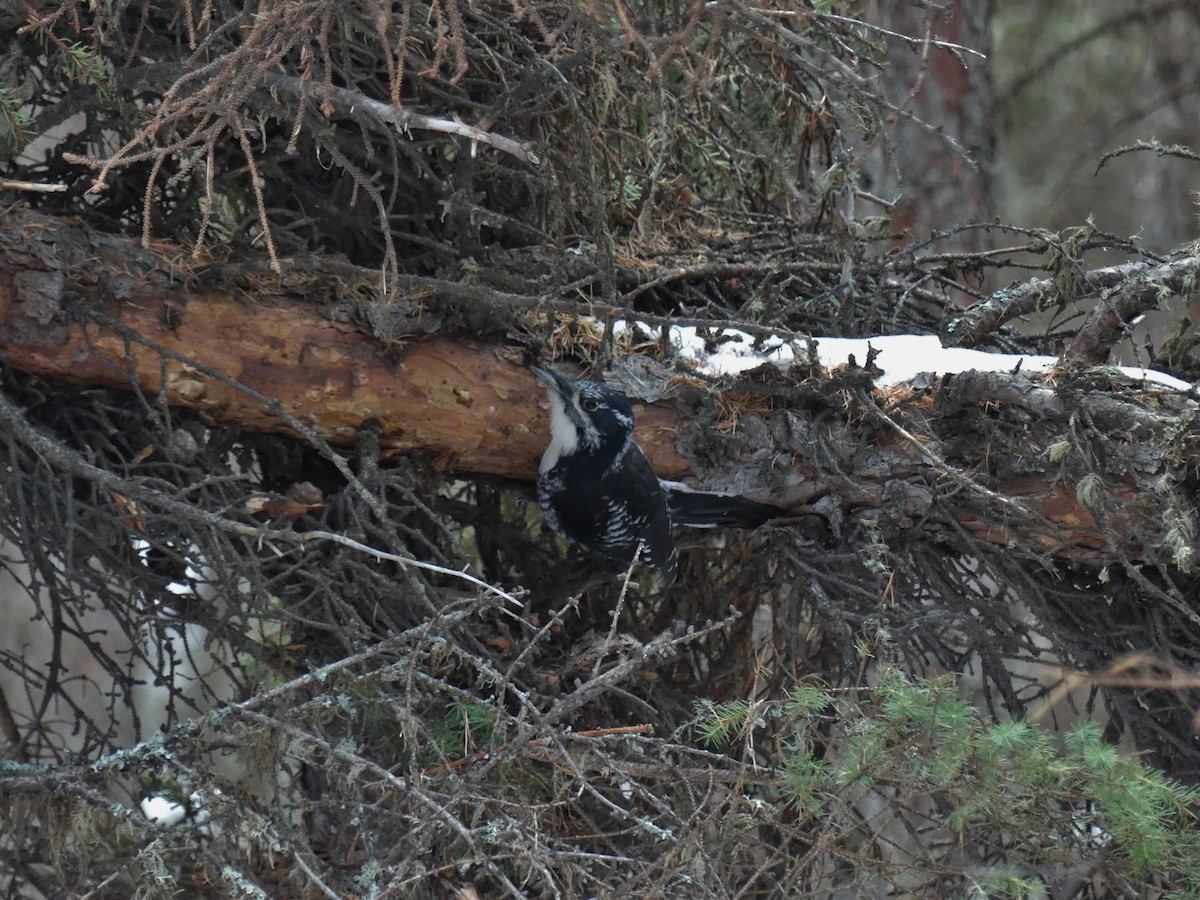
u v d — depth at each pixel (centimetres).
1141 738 1042
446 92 961
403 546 888
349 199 1041
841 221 1164
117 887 887
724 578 1168
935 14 807
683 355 1041
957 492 999
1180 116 2159
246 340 915
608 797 929
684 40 723
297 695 918
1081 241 1127
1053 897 955
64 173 970
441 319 959
